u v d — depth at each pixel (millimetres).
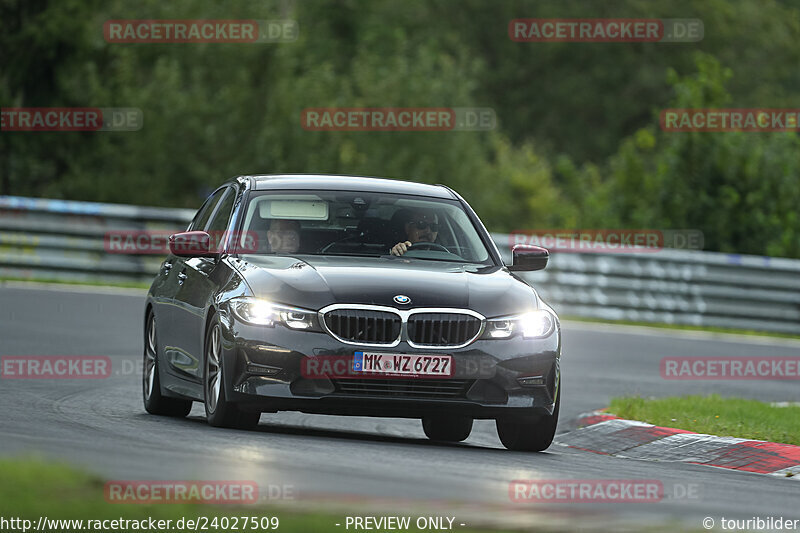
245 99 122438
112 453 26484
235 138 121250
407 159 130375
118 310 69688
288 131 122312
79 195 115625
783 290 91750
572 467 30953
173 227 89250
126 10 123875
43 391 41781
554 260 89188
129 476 23250
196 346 35156
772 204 111750
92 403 39781
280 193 37094
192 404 41625
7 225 85938
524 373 32875
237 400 32438
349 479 25047
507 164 173375
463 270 34938
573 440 40219
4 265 85750
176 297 37281
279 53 125688
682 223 111438
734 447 36562
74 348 54219
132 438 29719
